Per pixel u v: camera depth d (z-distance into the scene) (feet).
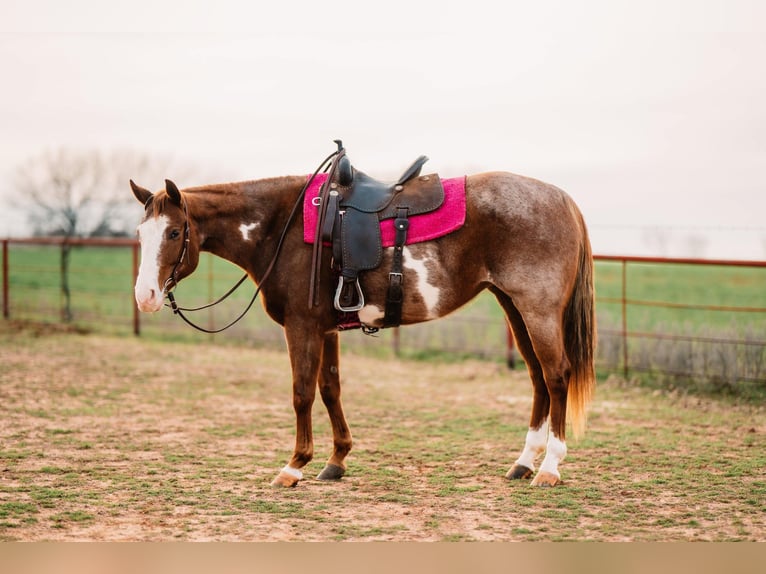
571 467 18.17
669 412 24.52
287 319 16.78
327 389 17.56
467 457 19.27
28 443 20.20
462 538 13.29
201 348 39.06
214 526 13.93
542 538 13.29
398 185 16.81
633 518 14.39
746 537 13.37
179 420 23.44
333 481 17.11
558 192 16.75
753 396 26.18
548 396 17.63
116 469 17.83
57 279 69.00
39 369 31.60
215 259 78.07
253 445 20.42
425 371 33.27
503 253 16.20
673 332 31.73
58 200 107.55
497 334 40.60
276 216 17.10
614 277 78.84
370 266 16.19
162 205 15.99
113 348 37.86
